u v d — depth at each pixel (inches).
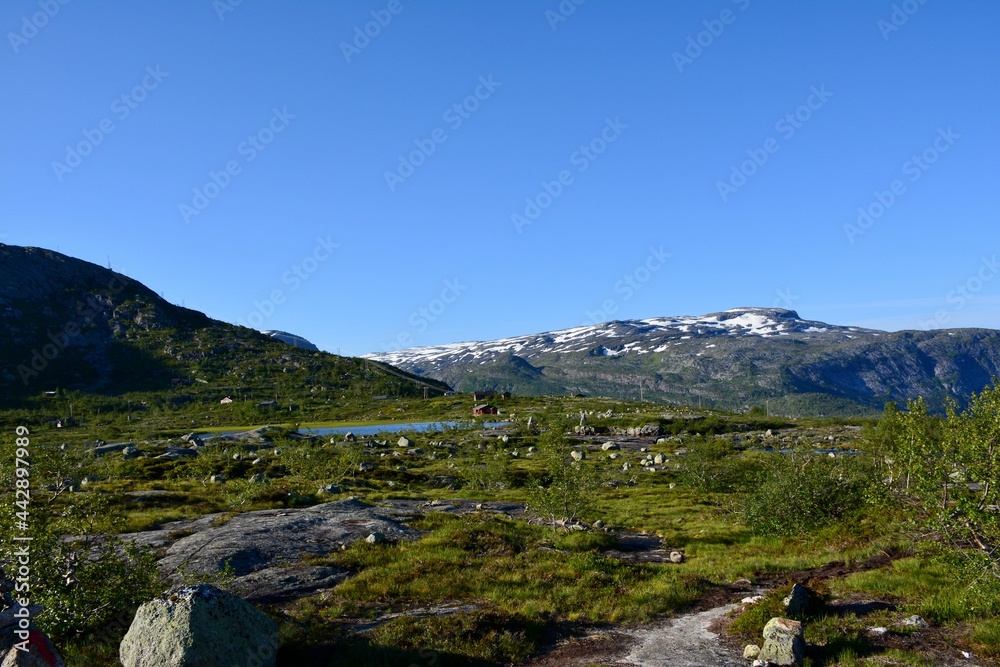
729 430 4857.3
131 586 660.1
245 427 6727.4
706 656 621.0
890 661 564.4
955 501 696.4
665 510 1739.7
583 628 726.5
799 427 5083.7
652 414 6368.1
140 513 1439.5
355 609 769.6
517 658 634.8
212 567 951.0
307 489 1983.3
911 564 849.5
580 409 7504.9
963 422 699.4
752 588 872.3
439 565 963.3
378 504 1643.7
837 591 791.1
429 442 4443.9
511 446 4232.3
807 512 1240.2
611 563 1004.6
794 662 576.4
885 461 1169.4
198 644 520.4
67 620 611.2
